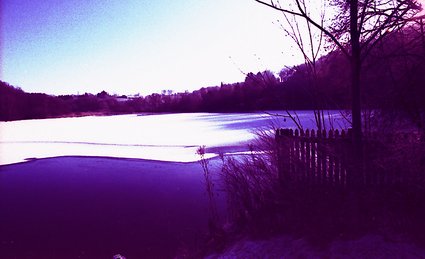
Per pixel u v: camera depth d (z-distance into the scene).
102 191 14.55
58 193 14.78
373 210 4.17
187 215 9.70
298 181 4.95
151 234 8.70
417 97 4.48
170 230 8.70
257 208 5.50
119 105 136.00
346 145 4.68
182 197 11.97
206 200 10.62
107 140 38.34
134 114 125.06
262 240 4.86
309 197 4.65
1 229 10.30
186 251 6.23
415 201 4.02
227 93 97.81
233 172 5.93
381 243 3.77
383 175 4.30
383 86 4.89
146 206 11.54
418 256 3.43
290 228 4.73
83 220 10.72
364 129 4.84
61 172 20.14
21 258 8.12
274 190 5.22
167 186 14.09
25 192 15.41
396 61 4.66
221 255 5.14
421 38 4.24
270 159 5.48
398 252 3.57
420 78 4.42
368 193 4.22
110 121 81.69
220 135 33.94
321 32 4.61
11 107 102.81
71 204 12.83
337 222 4.27
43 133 52.09
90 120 91.00
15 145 36.94
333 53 4.81
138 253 7.56
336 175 4.74
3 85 102.19
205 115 84.38
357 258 3.68
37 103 110.31
